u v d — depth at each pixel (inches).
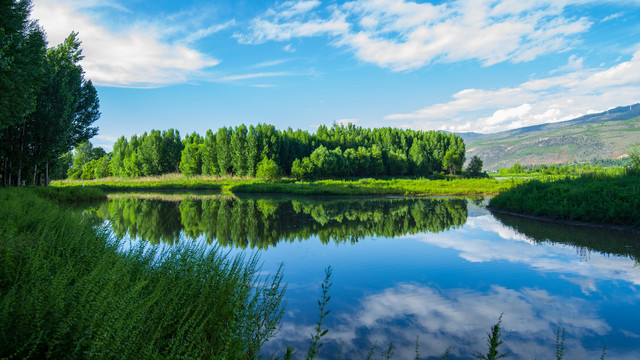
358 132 3666.3
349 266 286.0
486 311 193.9
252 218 584.7
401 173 3193.9
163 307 124.5
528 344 154.9
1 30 497.4
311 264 291.0
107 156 3147.1
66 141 1089.4
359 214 638.5
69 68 1087.6
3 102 534.3
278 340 160.9
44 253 165.3
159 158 2664.9
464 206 773.3
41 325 97.9
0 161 927.0
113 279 121.3
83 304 105.3
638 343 154.2
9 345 93.9
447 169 3663.9
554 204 538.9
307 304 206.2
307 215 626.2
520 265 282.4
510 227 465.1
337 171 2554.1
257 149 2365.9
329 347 153.3
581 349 149.8
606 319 179.9
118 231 439.5
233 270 183.3
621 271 259.9
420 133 3966.5
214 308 141.6
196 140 2881.4
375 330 171.6
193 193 1398.9
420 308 199.5
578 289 224.8
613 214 449.7
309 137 3014.3
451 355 144.3
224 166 2394.2
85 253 181.0
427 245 362.6
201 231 448.8
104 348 92.9
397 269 276.4
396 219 567.2
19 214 283.7
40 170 1063.6
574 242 362.6
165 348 113.9
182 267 169.9
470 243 371.2
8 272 144.3
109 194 1321.4
